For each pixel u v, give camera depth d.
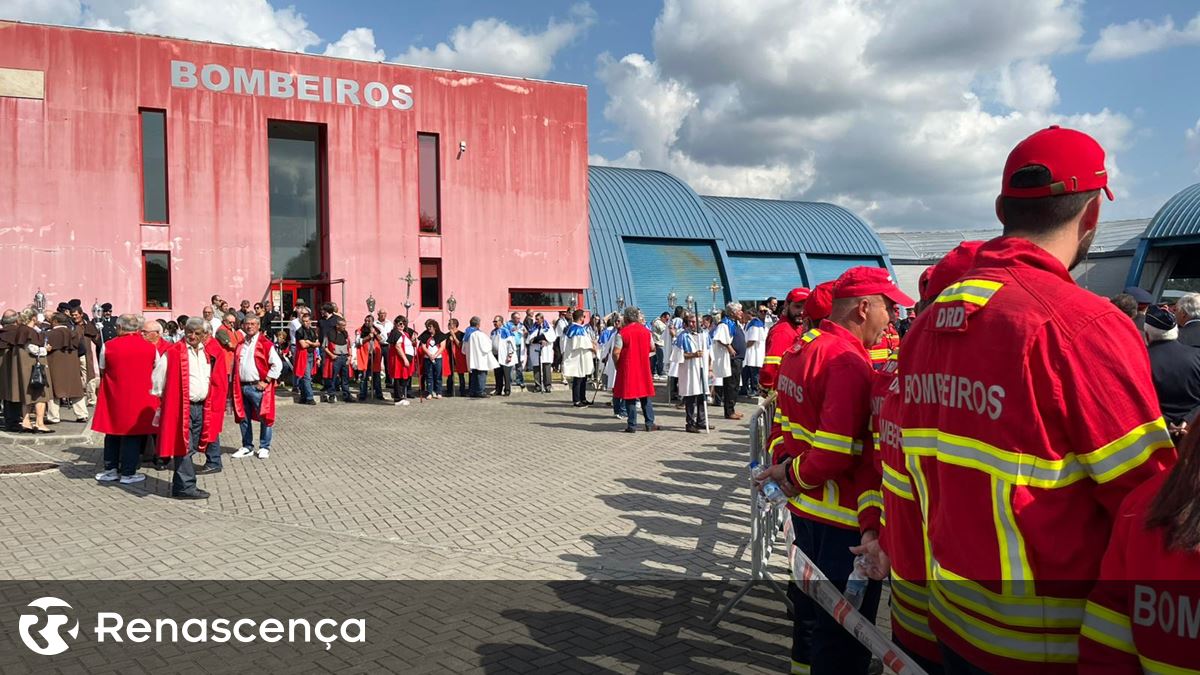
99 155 21.53
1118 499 1.57
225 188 22.94
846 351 3.28
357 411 16.97
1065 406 1.59
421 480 9.62
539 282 27.48
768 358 7.57
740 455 11.48
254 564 6.20
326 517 7.77
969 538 1.73
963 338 1.77
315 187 25.19
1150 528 1.45
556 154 27.77
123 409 9.11
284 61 23.67
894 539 2.30
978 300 1.76
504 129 26.91
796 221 46.53
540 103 27.48
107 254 21.62
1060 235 1.82
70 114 21.25
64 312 15.12
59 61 21.12
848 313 3.51
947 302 1.86
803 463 3.21
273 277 24.59
